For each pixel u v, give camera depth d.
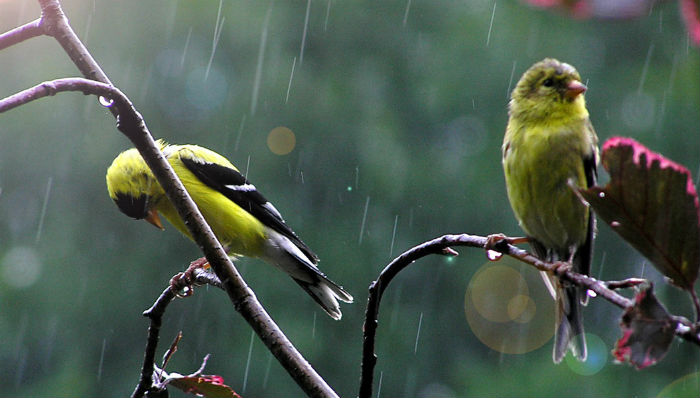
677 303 13.37
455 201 16.22
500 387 14.83
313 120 15.85
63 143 15.70
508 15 16.86
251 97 15.79
